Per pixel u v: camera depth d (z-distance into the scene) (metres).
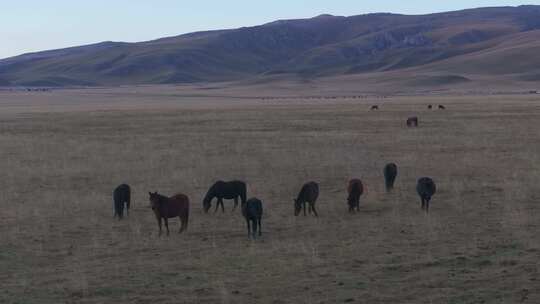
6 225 21.89
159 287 15.19
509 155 36.22
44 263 17.52
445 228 20.25
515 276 15.19
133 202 25.62
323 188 28.17
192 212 23.78
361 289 14.69
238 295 14.49
